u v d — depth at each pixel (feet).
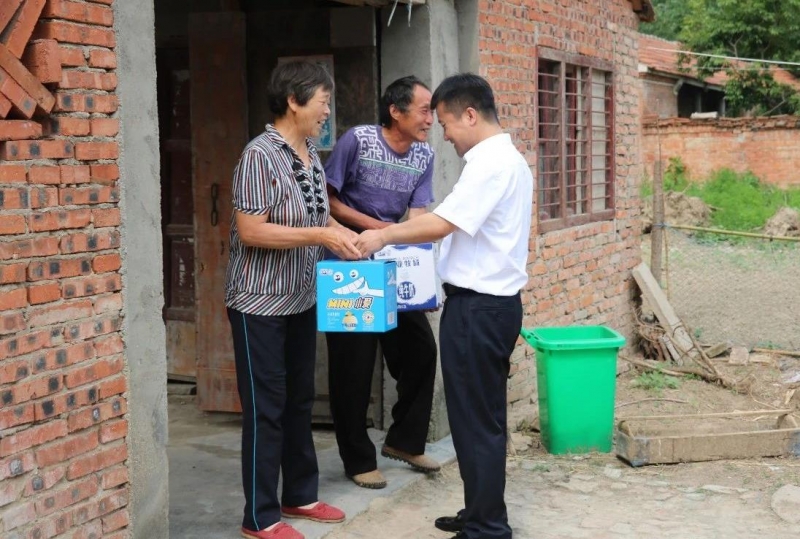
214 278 20.33
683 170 70.38
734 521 15.72
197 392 20.71
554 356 19.24
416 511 16.06
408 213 16.98
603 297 28.99
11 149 10.44
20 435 10.67
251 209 13.28
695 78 79.97
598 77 29.04
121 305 12.02
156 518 12.79
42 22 10.91
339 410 16.44
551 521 15.80
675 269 47.34
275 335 13.73
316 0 19.56
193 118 20.02
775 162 68.18
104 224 11.72
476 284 13.55
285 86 13.58
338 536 14.80
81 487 11.52
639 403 24.58
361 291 13.61
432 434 19.36
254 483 13.92
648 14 31.71
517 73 22.81
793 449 18.98
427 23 18.78
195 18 19.62
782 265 48.11
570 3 26.09
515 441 20.43
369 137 16.06
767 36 75.31
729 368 28.58
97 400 11.70
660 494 17.06
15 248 10.53
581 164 27.84
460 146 13.89
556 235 25.35
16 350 10.59
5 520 10.52
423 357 16.92
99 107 11.60
